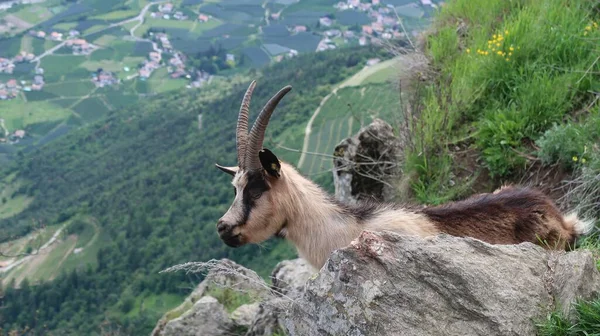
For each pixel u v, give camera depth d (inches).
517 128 318.7
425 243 162.9
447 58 394.9
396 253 158.7
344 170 348.8
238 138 225.3
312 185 226.2
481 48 374.0
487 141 325.4
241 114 227.9
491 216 216.2
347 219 218.2
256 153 214.4
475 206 218.7
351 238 215.8
